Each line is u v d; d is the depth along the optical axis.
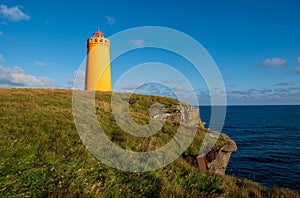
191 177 7.86
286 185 29.39
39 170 6.47
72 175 6.56
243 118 140.00
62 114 14.80
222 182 7.82
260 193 7.45
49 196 5.38
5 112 13.34
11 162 6.61
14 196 5.29
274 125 100.62
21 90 28.66
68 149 8.23
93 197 5.65
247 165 38.94
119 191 6.28
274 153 47.53
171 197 6.10
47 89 32.12
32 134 9.13
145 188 6.60
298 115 164.62
